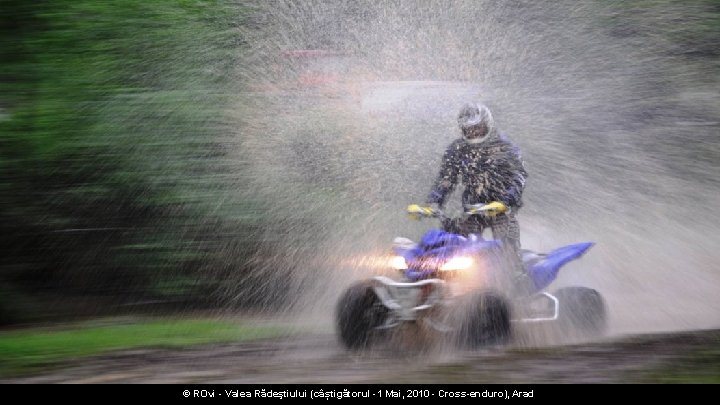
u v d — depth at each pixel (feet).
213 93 87.76
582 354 63.72
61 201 82.48
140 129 83.20
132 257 83.15
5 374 60.44
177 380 58.34
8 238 82.64
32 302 82.99
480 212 67.05
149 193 82.64
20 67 84.64
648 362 61.00
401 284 64.28
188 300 85.30
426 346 65.62
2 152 81.30
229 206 83.97
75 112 82.99
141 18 87.56
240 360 64.39
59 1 86.43
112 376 59.67
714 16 127.95
